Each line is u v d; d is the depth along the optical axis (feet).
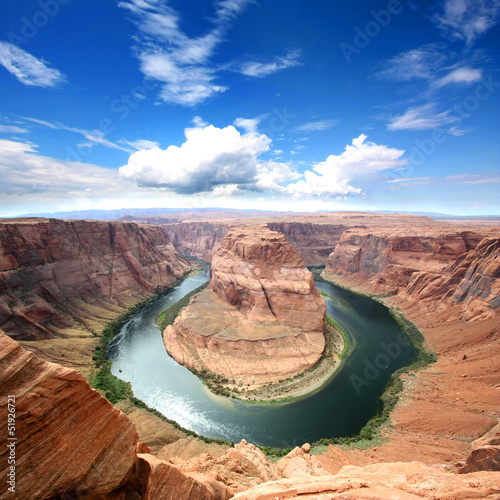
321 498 55.47
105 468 43.75
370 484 64.90
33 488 35.24
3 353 35.09
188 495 57.52
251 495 63.82
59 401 39.04
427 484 60.44
